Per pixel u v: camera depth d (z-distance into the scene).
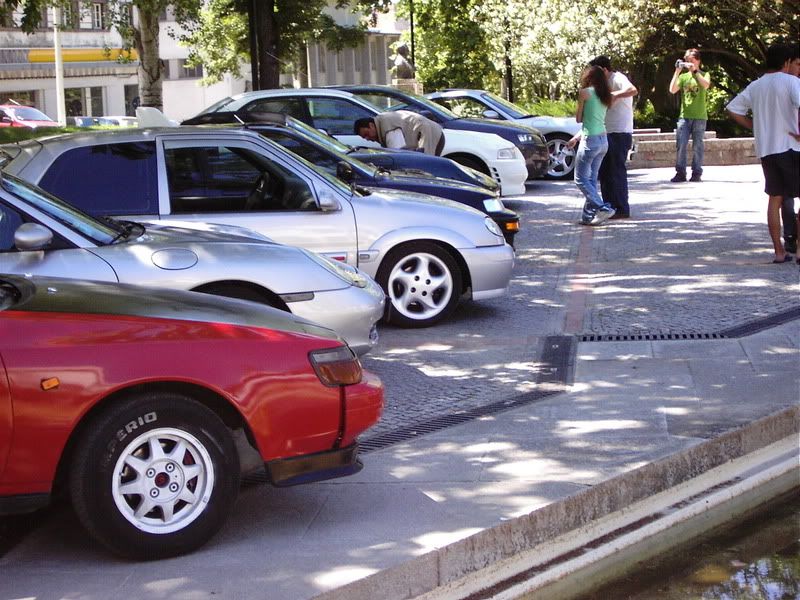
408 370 7.89
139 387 4.51
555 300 10.06
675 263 11.55
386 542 4.68
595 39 28.28
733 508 5.51
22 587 4.35
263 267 6.82
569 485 5.29
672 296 9.95
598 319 9.23
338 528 4.90
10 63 51.78
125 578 4.41
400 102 17.69
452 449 5.99
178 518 4.59
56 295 4.81
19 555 4.71
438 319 9.21
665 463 5.62
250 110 16.12
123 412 4.45
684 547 5.04
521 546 4.89
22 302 4.66
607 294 10.20
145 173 8.30
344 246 8.78
